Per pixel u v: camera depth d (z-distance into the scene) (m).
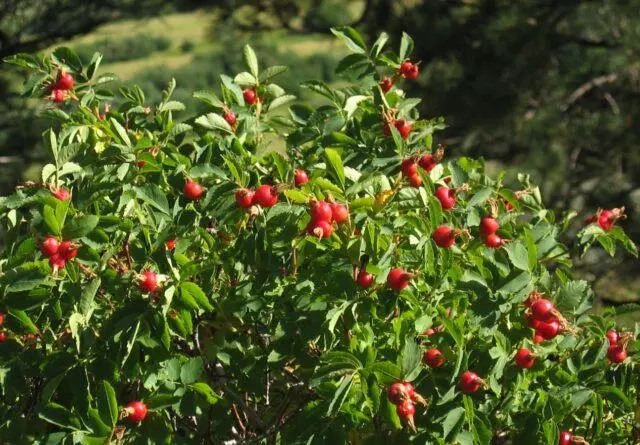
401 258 3.41
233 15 14.13
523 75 11.62
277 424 3.76
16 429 3.42
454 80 11.60
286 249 3.60
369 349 3.20
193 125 4.29
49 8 13.70
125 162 3.74
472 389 3.33
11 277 3.25
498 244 3.47
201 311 3.65
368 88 4.31
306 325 3.46
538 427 3.49
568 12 11.61
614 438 3.93
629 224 11.76
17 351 3.42
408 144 4.02
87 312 3.24
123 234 3.55
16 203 3.45
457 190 3.60
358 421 3.27
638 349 3.63
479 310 3.37
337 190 3.39
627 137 11.73
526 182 4.34
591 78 11.79
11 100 13.09
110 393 3.10
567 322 3.51
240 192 3.47
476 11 11.73
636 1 11.47
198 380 3.70
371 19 12.26
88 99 4.22
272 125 4.38
